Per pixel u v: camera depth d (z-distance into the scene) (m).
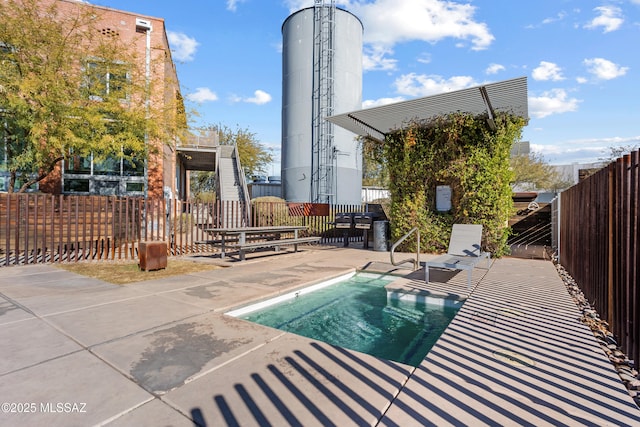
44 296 4.55
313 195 22.42
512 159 28.14
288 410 1.93
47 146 8.70
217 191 18.14
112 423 1.81
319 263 7.56
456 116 8.73
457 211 9.27
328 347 2.88
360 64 23.86
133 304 4.16
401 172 10.10
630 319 2.83
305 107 22.59
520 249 10.28
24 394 2.10
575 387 2.19
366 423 1.81
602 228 3.86
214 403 2.01
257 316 4.39
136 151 10.63
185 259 8.15
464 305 4.16
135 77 10.86
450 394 2.10
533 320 3.59
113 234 8.35
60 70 9.20
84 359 2.61
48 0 11.12
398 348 3.42
